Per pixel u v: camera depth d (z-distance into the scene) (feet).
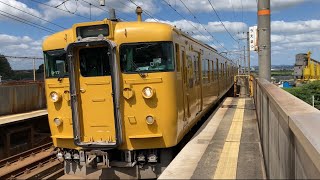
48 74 26.91
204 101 42.98
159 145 24.76
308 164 8.87
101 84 25.00
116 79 24.40
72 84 25.09
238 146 27.35
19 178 29.43
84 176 26.30
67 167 27.04
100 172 25.77
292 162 11.04
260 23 48.34
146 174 25.50
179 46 27.55
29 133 46.88
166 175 19.83
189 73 31.81
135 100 24.73
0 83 53.11
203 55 42.93
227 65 87.86
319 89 147.43
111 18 26.68
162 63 24.86
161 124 24.63
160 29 24.98
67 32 26.22
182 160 23.07
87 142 25.25
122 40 24.82
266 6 47.96
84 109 25.43
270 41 48.57
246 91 132.46
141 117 24.71
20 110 53.42
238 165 21.77
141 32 24.85
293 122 10.73
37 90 57.98
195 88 35.35
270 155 17.67
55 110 26.66
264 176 19.48
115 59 24.45
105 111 25.02
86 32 25.23
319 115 13.66
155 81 24.62
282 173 13.06
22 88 54.13
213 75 53.93
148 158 25.17
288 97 17.94
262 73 48.44
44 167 33.14
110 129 25.02
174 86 25.17
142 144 24.79
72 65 25.04
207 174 19.94
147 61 24.89
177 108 25.50
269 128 18.47
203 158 23.56
